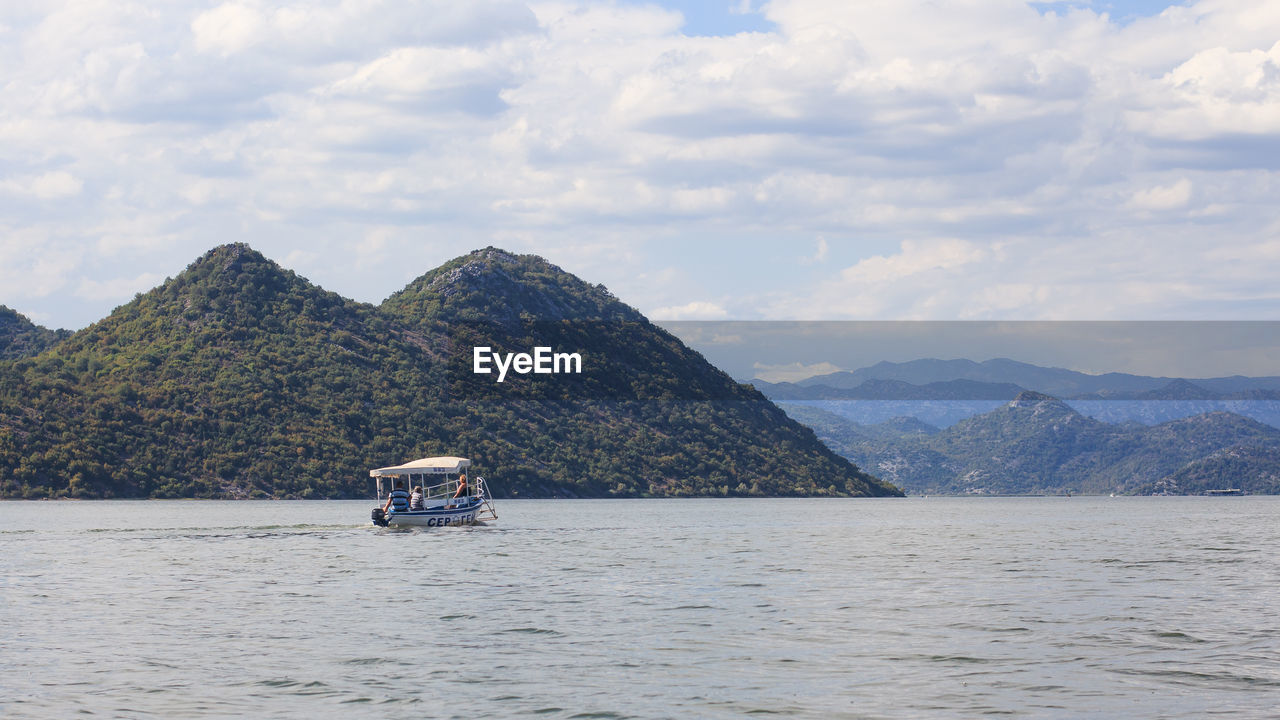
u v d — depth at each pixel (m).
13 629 36.00
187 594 44.69
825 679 28.47
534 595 44.28
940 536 89.12
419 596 43.88
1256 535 93.44
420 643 33.28
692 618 38.03
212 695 26.86
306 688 27.56
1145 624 36.88
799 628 35.94
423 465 87.81
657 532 91.50
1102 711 25.36
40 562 59.19
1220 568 57.28
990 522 124.62
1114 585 48.47
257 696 26.78
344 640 33.81
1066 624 36.88
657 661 30.61
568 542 75.62
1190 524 120.81
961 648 32.41
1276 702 26.11
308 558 61.16
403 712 25.36
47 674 29.12
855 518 134.00
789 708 25.64
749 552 67.56
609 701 26.30
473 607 40.75
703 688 27.52
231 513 133.62
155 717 24.95
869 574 53.22
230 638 34.19
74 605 41.50
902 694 26.92
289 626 36.44
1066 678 28.52
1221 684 27.86
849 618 38.12
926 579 50.81
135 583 48.69
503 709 25.59
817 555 65.44
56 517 120.88
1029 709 25.53
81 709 25.62
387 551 66.06
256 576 51.56
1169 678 28.48
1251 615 39.00
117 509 151.38
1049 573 54.19
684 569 55.28
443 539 77.75
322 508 156.50
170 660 30.81
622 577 51.19
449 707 25.77
